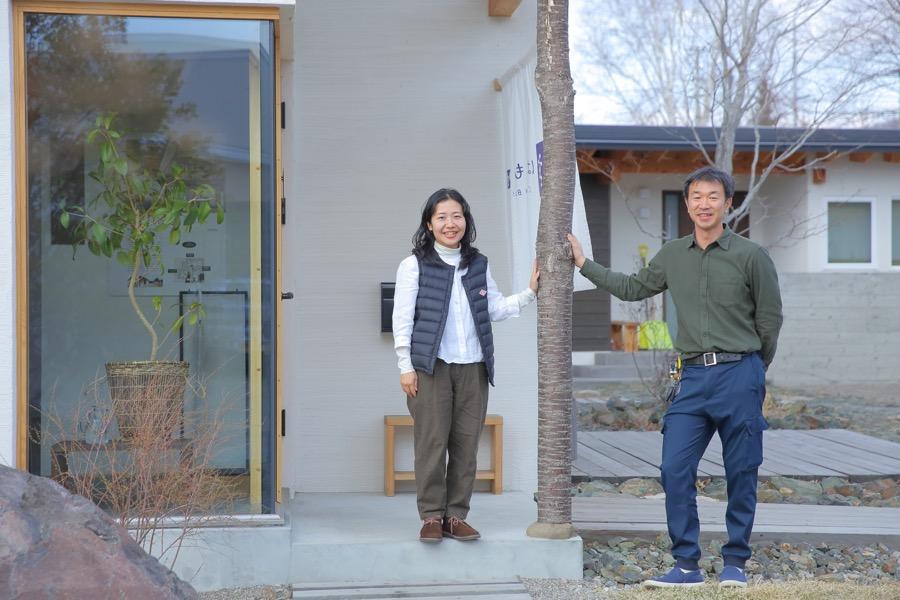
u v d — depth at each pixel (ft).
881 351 47.06
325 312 18.90
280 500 15.08
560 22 14.89
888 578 15.33
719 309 13.66
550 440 14.85
